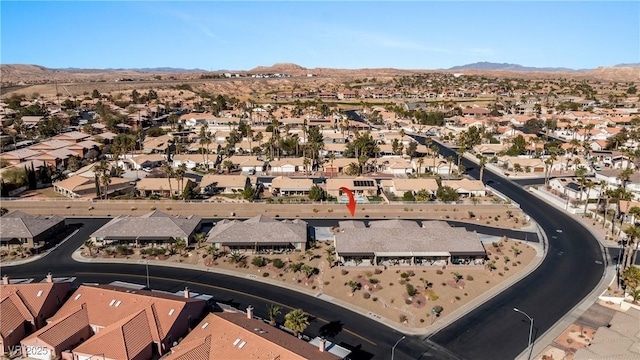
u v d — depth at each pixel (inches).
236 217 4650.6
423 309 2913.4
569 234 4274.1
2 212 4606.3
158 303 2506.2
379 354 2456.9
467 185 5482.3
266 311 2881.4
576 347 2527.1
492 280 3326.8
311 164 6584.6
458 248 3545.8
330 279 3282.5
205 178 5620.1
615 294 3134.8
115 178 5561.0
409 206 4963.1
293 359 2006.6
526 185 5940.0
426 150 7377.0
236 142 7716.5
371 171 6496.1
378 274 3336.6
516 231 4343.0
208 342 2260.1
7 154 6328.7
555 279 3368.6
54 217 4197.8
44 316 2576.3
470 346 2544.3
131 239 3831.2
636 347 2365.9
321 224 4456.2
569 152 7440.9
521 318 2837.1
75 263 3565.5
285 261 3563.0
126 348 2201.0
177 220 4050.2
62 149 6850.4
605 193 4675.2
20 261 3592.5
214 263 3553.2
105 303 2598.4
